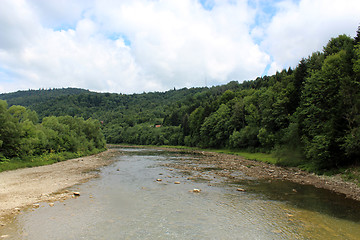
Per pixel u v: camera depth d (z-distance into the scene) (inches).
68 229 472.4
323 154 1092.5
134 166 1531.7
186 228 486.9
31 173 1201.4
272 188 866.1
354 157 1030.4
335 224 512.1
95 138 3326.8
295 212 593.3
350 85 1067.9
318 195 764.0
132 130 6402.6
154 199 706.8
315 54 1868.8
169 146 4800.7
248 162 1732.3
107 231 465.7
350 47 1278.3
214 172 1249.4
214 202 679.7
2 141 1320.1
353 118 1009.5
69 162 1771.7
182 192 797.2
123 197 727.7
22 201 670.5
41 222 508.7
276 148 1619.1
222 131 3134.8
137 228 483.8
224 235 453.7
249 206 642.8
